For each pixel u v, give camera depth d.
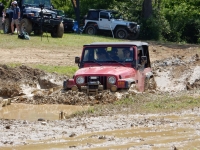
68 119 15.45
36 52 35.69
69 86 20.27
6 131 13.33
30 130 13.51
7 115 17.22
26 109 18.53
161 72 31.55
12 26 44.69
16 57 32.47
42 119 15.66
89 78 19.95
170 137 12.79
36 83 24.75
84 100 19.19
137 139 12.56
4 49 35.56
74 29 60.53
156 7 69.94
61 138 12.61
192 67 33.19
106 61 21.31
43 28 45.34
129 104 17.80
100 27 60.44
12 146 11.77
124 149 11.55
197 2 75.94
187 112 16.34
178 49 48.09
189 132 13.37
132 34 59.66
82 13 73.50
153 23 64.75
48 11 45.06
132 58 21.19
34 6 45.62
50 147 11.70
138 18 67.38
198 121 14.84
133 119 15.19
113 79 19.77
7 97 21.58
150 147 11.75
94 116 15.89
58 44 41.03
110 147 11.74
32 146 11.77
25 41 40.25
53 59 33.06
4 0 65.94
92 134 13.09
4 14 47.78
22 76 24.84
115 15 60.84
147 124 14.41
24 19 44.25
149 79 23.02
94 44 21.64
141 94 19.56
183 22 72.06
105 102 18.83
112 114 16.16
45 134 13.03
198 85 23.94
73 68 28.88
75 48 40.00
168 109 16.84
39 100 19.88
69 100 19.34
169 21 72.62
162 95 19.61
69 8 78.38
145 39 65.00
